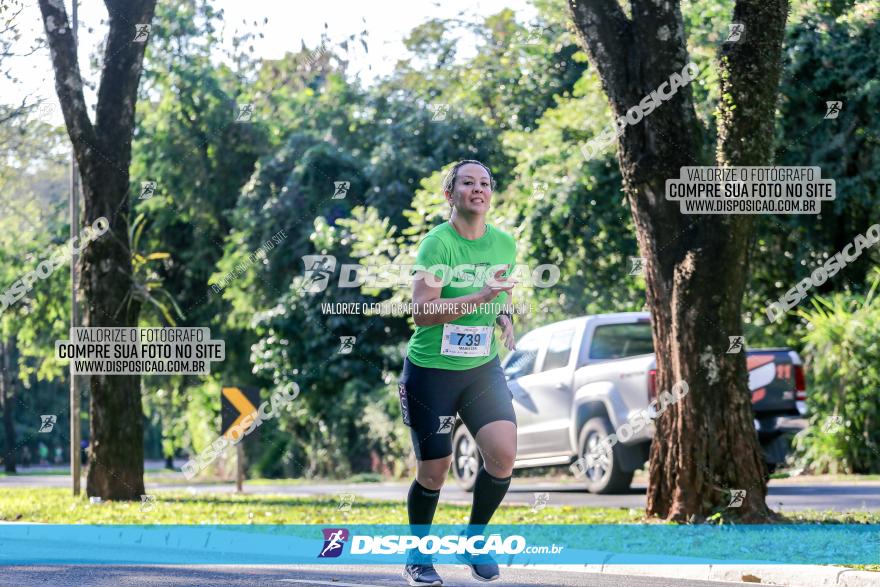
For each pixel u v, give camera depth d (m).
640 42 16.34
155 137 47.84
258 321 43.59
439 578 9.98
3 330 49.28
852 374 26.11
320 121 44.97
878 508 17.06
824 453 26.56
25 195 43.84
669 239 16.28
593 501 20.09
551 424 22.80
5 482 42.41
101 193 23.20
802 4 31.09
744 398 15.91
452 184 9.76
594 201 32.22
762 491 15.80
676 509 15.93
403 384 9.88
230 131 47.50
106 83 23.14
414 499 9.97
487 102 40.38
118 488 23.23
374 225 37.69
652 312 16.61
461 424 24.17
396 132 41.22
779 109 30.30
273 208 43.59
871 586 9.79
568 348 22.69
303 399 43.34
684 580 11.06
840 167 30.23
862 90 29.80
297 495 24.62
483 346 9.70
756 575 10.80
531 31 37.72
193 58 46.50
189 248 49.66
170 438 58.72
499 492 9.80
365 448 43.12
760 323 32.25
